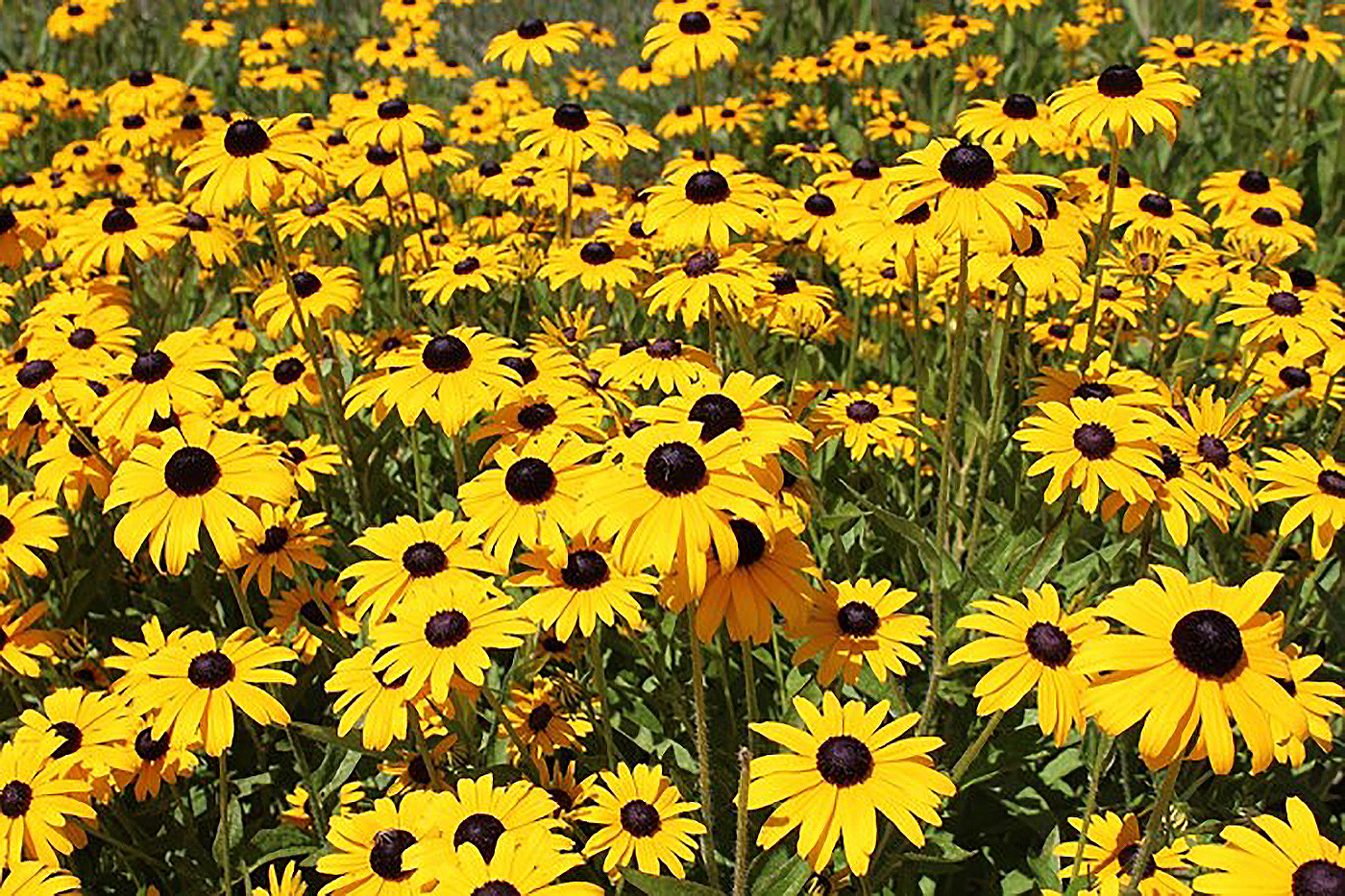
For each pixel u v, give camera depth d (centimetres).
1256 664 218
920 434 440
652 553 242
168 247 499
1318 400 469
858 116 930
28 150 934
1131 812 324
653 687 408
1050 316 591
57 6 1185
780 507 281
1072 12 1002
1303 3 892
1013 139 421
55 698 326
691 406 287
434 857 242
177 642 319
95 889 362
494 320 599
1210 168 782
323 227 608
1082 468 318
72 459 400
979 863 377
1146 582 235
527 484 302
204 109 863
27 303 597
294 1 1084
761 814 335
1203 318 592
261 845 342
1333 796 398
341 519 486
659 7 577
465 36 1195
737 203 411
